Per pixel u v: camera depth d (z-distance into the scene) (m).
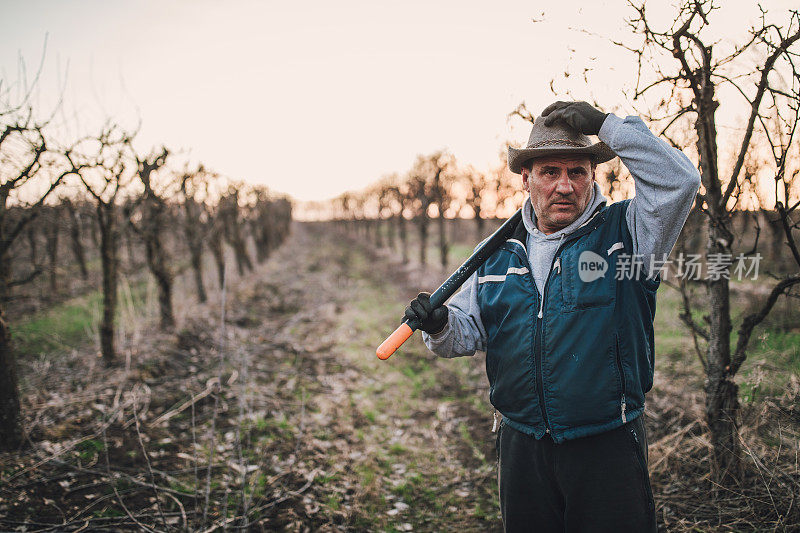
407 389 5.04
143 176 5.76
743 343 2.48
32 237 7.30
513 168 1.72
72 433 3.70
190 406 4.34
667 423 3.29
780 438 2.54
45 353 5.82
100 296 9.03
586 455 1.45
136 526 2.67
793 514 2.21
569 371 1.46
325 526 2.74
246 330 7.37
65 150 4.21
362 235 32.88
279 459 3.49
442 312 1.62
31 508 2.77
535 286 1.56
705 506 2.47
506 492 1.62
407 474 3.38
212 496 2.98
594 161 1.65
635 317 1.46
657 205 1.34
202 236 9.31
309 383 5.15
